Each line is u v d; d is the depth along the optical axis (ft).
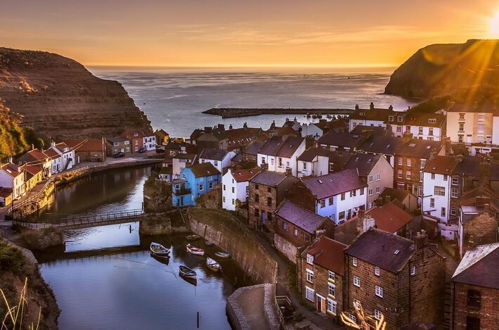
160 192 377.71
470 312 175.01
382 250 200.85
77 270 292.81
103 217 358.43
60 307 251.19
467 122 407.64
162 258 306.96
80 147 557.74
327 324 211.82
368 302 201.16
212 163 400.06
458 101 603.26
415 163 333.21
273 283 250.98
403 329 189.06
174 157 420.36
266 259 270.46
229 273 288.92
